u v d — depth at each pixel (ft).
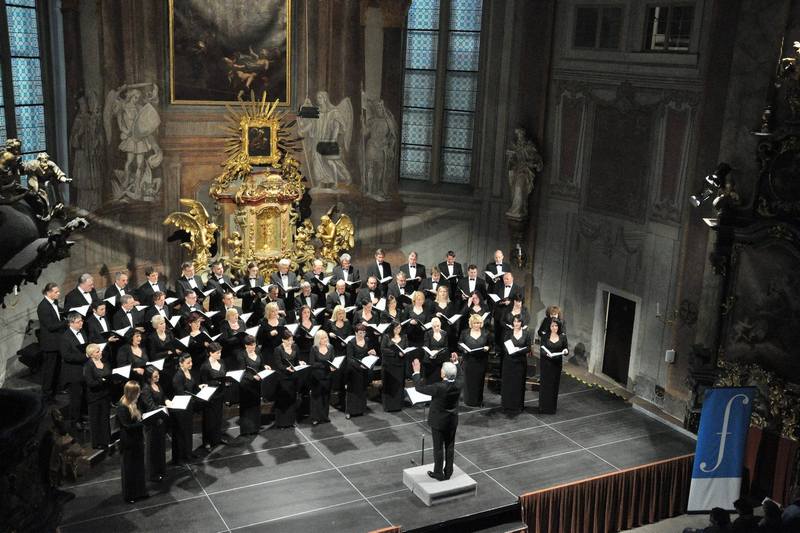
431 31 68.13
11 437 24.38
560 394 58.65
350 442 49.57
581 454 49.29
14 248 24.59
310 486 44.24
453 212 69.72
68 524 39.55
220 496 42.80
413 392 44.45
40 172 26.27
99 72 57.16
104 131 57.98
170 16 60.23
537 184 64.90
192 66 61.98
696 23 52.75
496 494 44.27
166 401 44.32
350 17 66.64
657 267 56.44
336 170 69.00
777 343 47.83
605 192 60.13
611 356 61.82
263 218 63.10
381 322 56.24
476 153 67.97
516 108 65.16
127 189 60.08
